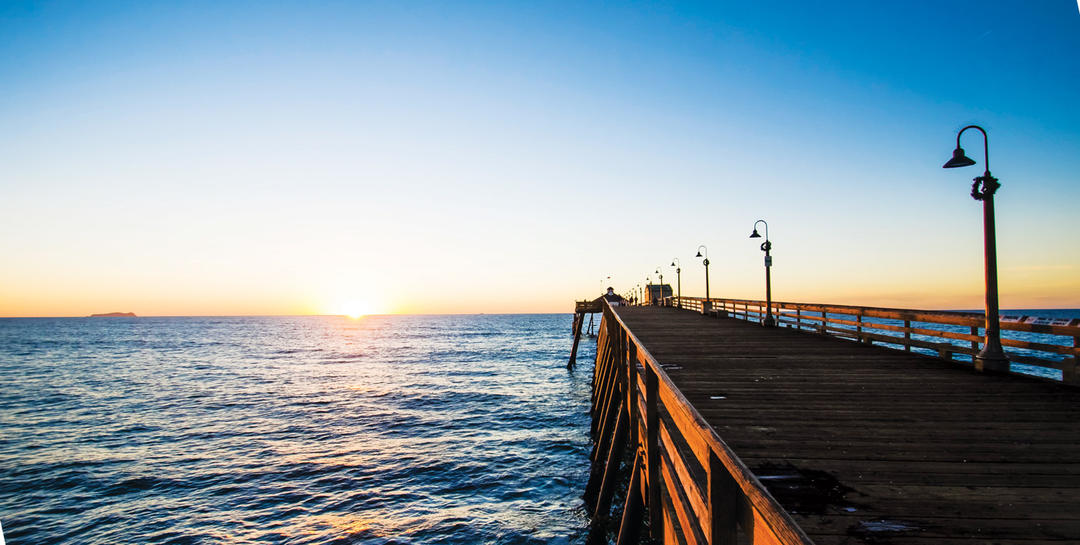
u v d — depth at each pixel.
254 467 16.17
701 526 4.02
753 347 12.15
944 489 3.82
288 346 76.56
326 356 58.09
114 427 21.92
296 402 27.62
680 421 4.24
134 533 11.67
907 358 10.36
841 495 3.73
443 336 102.06
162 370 44.19
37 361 53.53
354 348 70.69
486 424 22.09
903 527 3.24
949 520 3.33
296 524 12.05
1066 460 4.41
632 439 9.28
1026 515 3.40
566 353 59.47
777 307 17.88
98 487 14.54
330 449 18.20
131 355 61.12
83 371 43.78
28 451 18.23
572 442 19.08
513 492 14.05
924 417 5.82
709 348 11.98
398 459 16.95
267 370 43.69
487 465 16.33
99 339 98.69
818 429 5.39
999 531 3.18
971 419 5.72
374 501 13.40
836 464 4.36
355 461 16.75
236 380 37.03
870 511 3.47
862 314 12.73
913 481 3.98
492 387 32.66
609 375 15.95
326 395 29.89
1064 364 7.46
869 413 6.02
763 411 6.15
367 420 22.95
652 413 6.53
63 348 73.94
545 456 17.31
